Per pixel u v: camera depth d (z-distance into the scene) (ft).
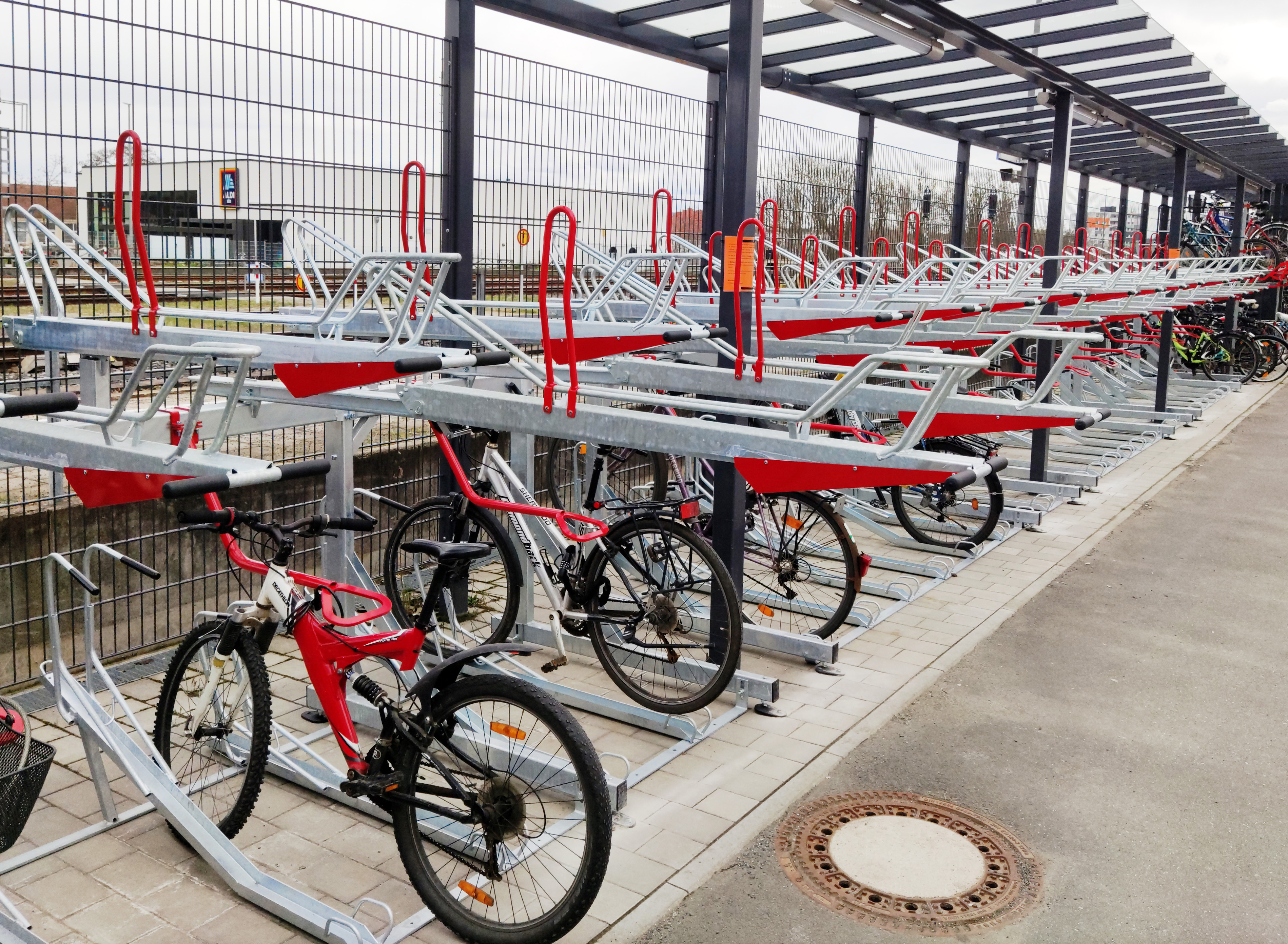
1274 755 11.78
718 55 19.51
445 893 8.36
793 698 13.21
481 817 8.08
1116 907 8.86
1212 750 11.89
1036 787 10.98
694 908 8.77
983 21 17.54
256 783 9.02
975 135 28.99
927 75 22.06
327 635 8.77
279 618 9.11
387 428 17.94
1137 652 14.96
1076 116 24.91
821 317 14.70
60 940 8.12
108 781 10.23
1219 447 31.24
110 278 13.24
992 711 12.86
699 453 9.23
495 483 13.66
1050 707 13.01
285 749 11.24
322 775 10.46
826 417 19.19
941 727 12.40
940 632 15.71
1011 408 10.34
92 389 11.69
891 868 9.43
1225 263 36.94
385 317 10.03
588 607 12.96
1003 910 8.81
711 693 12.19
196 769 10.21
